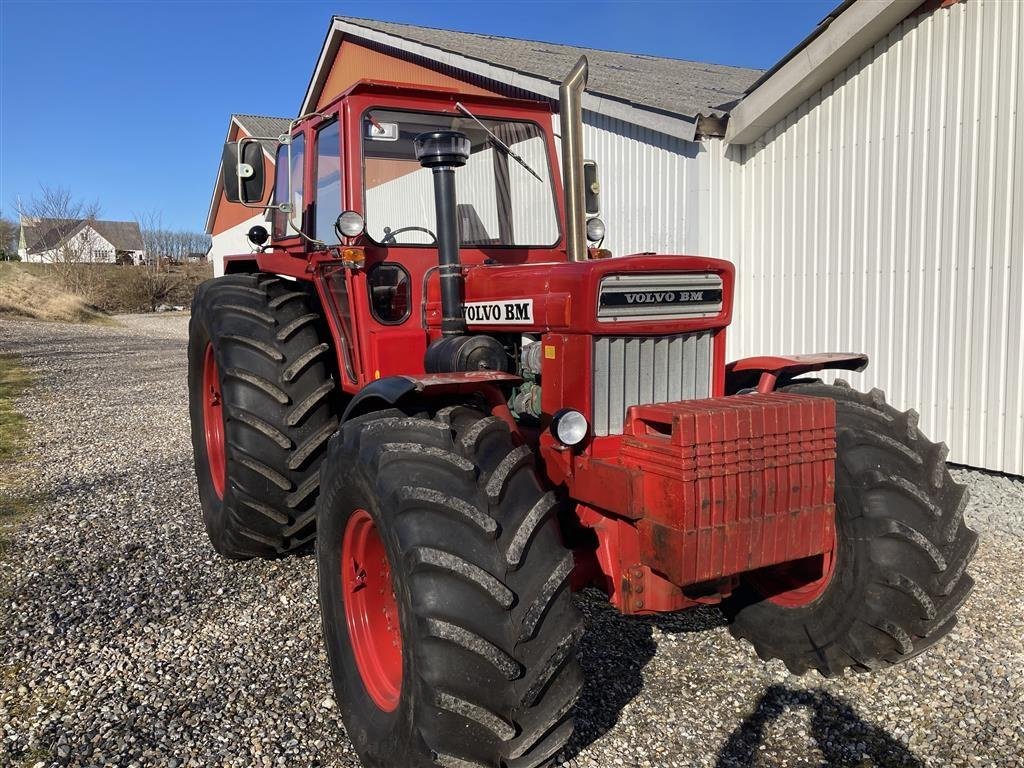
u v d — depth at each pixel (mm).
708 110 6777
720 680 3053
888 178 5707
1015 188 4914
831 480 2559
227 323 3852
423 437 2424
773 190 6652
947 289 5367
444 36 11586
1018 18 4820
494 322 3045
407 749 2217
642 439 2461
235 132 21078
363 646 2713
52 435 7699
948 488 2781
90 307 28266
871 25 5453
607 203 8062
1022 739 2674
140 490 5703
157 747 2678
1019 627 3404
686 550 2336
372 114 3430
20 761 2602
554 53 10852
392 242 3469
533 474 2400
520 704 2150
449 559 2158
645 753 2627
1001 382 5078
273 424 3705
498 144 3688
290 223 4121
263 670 3176
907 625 2656
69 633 3486
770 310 6770
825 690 2979
